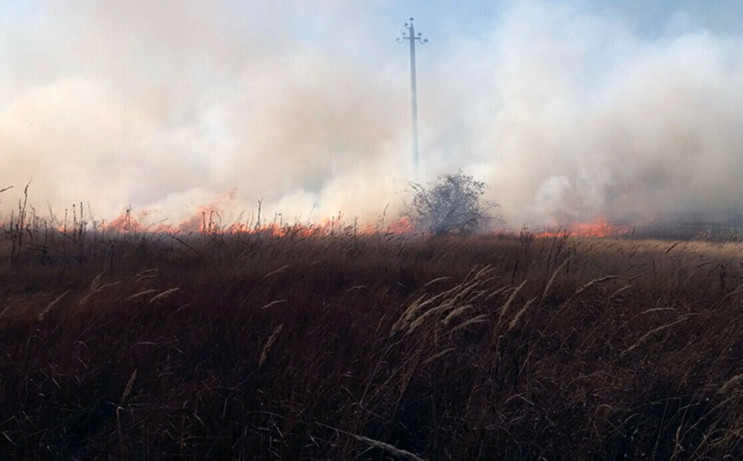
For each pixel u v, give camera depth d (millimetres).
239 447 2918
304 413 3129
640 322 4555
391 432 3195
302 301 4938
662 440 3252
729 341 4266
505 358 3848
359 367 3674
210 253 7387
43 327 4125
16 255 6895
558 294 5645
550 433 3148
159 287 5250
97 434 3068
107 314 4395
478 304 4801
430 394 3525
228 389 3373
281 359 3699
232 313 4555
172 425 3049
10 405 3146
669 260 7582
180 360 3787
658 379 3678
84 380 3408
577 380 3639
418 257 7953
